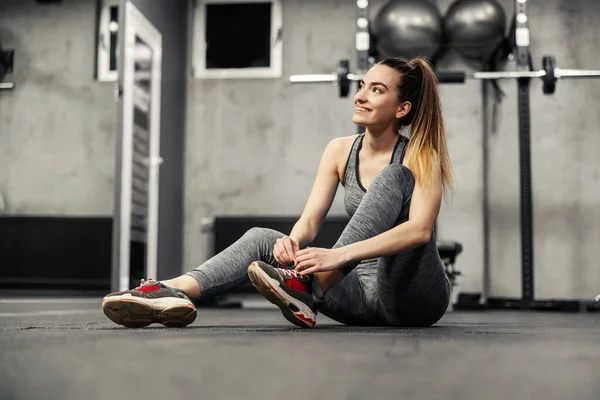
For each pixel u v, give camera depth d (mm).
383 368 749
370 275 1734
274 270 1471
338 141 1791
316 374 695
